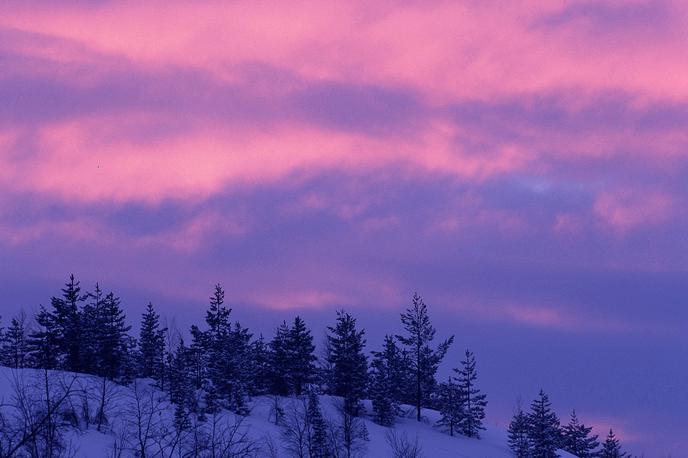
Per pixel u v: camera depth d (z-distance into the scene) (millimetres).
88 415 42562
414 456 58406
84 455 36000
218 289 78250
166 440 39375
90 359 71875
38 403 31906
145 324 80750
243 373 72312
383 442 66500
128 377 71312
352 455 55281
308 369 80750
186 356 72875
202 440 36812
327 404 75000
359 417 74938
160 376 76750
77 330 72375
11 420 29531
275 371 79750
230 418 58812
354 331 81062
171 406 52562
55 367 70562
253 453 43688
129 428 43125
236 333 75688
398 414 80625
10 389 39969
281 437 53594
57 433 29141
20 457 24922
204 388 62844
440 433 77875
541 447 78500
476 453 72312
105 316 74000
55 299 73250
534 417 79938
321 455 48688
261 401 72250
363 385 77938
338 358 80125
